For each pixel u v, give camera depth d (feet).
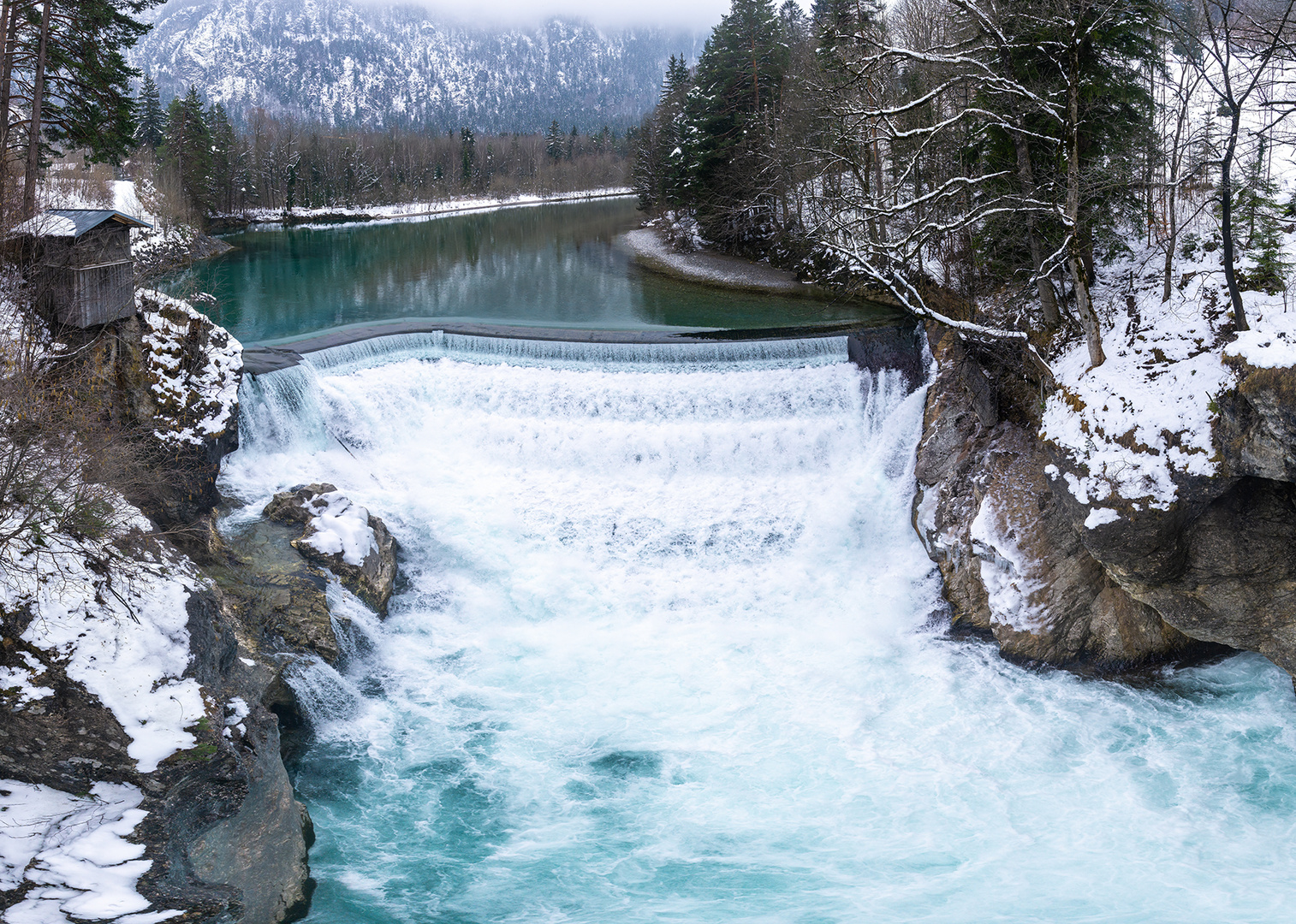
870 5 126.31
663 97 278.67
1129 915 43.24
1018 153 75.05
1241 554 56.03
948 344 81.00
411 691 61.98
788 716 60.18
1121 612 63.46
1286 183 75.15
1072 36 64.64
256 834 44.24
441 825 50.29
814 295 130.72
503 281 150.20
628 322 112.06
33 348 57.52
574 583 73.77
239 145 384.27
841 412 87.66
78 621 43.80
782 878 46.24
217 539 64.03
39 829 38.70
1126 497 57.41
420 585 71.92
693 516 79.00
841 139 113.70
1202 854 47.60
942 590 72.43
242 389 75.31
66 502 47.14
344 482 78.18
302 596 60.95
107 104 98.27
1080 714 59.88
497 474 83.25
